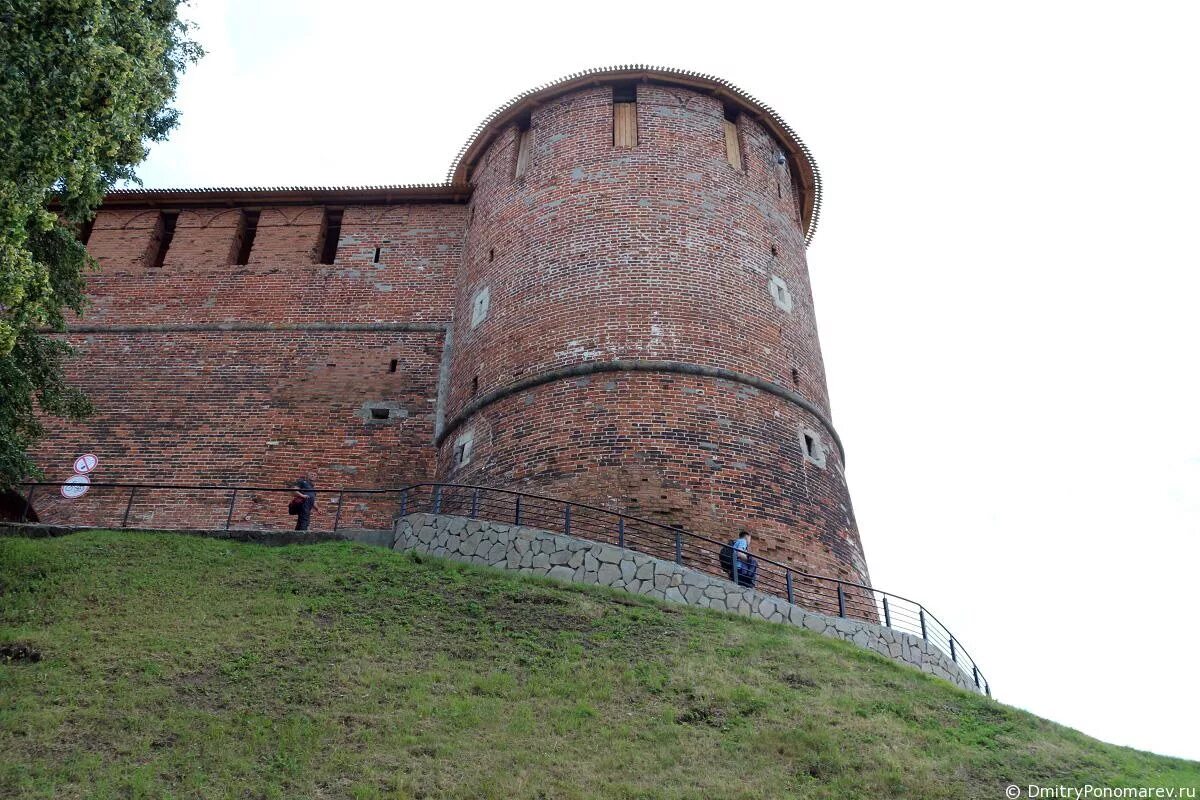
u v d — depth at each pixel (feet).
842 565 61.11
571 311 66.59
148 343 79.82
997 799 32.12
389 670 39.78
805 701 39.09
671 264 67.72
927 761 34.65
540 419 62.75
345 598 46.75
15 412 55.93
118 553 51.21
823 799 32.01
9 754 32.07
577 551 52.13
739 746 35.29
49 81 38.37
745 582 54.08
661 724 36.63
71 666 38.50
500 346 69.00
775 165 79.82
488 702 37.52
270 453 72.84
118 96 41.22
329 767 32.71
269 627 42.98
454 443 69.05
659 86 77.41
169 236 89.15
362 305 81.15
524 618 45.65
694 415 61.05
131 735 33.88
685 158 73.72
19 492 69.92
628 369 62.75
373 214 86.63
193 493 71.05
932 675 45.44
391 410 74.79
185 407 75.77
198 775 31.76
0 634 40.73
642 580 50.67
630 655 42.45
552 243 70.85
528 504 59.57
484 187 81.76
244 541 55.62
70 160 40.19
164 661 39.29
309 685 38.09
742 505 58.29
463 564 52.49
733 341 65.46
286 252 84.53
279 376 77.15
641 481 57.88
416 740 34.50
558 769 33.17
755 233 72.74
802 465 63.05
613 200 71.15
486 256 76.33
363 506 70.18
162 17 48.62
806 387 68.39
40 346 57.47
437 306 80.74
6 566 47.37
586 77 77.15
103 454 73.31
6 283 37.42
